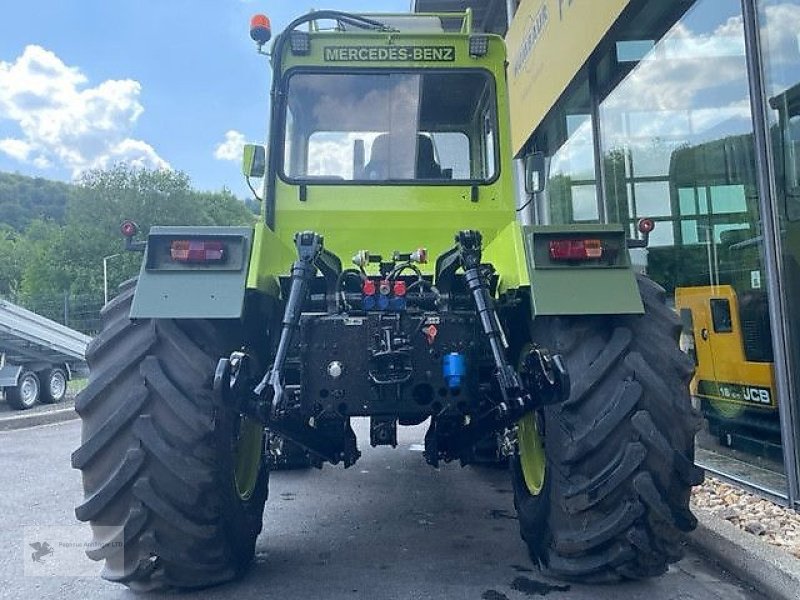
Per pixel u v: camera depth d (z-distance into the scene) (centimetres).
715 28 526
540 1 835
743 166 493
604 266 305
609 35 643
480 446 439
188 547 301
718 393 525
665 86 609
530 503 344
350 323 306
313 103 422
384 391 305
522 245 320
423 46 426
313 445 349
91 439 294
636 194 674
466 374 306
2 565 372
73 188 6775
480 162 422
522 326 360
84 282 5666
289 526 432
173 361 301
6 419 983
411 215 414
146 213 6538
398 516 453
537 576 342
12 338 1224
